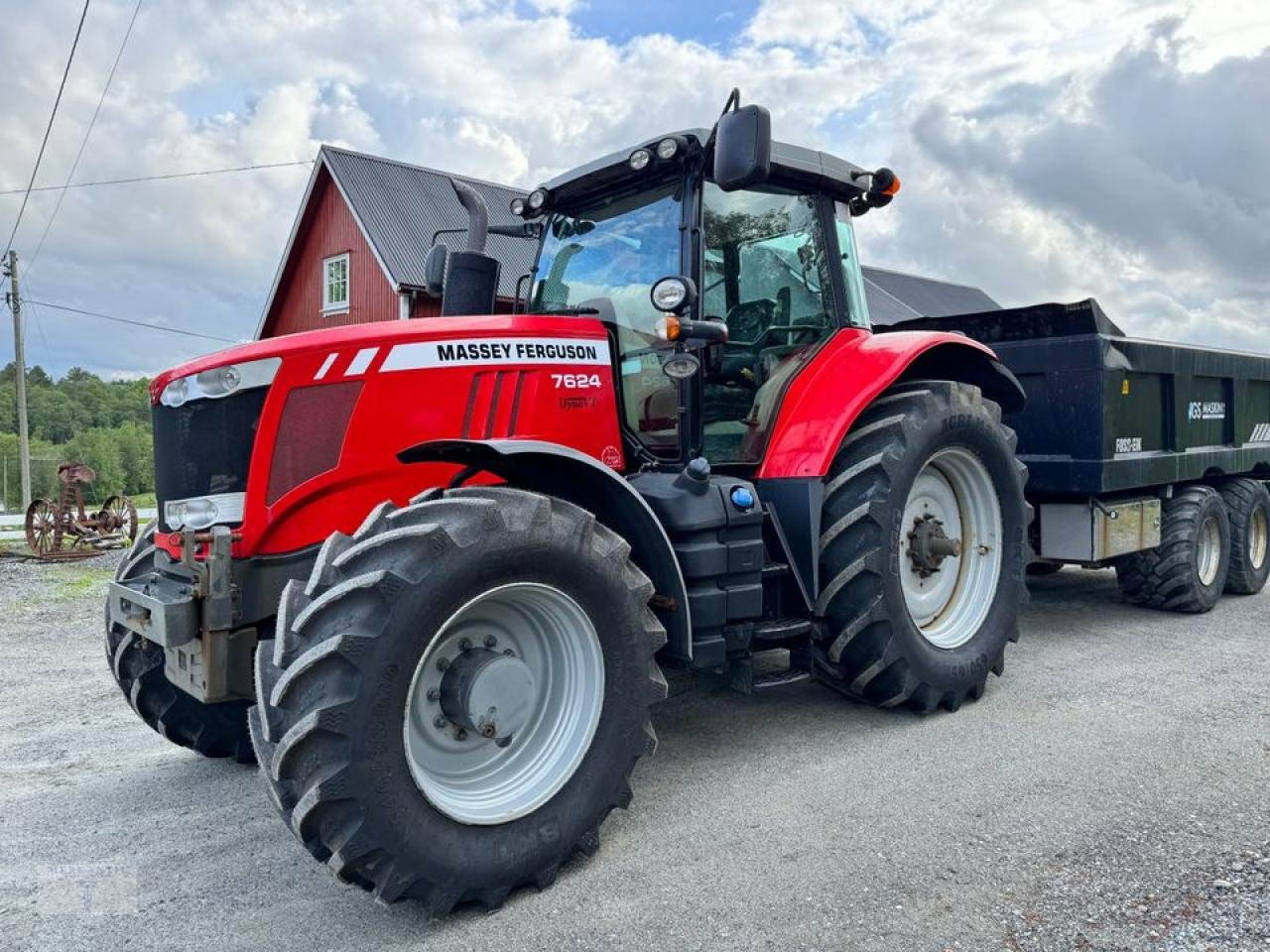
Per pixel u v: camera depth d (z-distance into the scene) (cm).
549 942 230
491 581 247
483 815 247
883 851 273
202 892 260
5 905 253
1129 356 542
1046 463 541
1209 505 607
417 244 1639
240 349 293
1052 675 455
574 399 331
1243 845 273
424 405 301
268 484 284
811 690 440
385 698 225
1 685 504
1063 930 230
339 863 225
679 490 324
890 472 363
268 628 290
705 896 250
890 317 2245
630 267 374
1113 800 306
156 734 413
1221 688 430
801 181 403
